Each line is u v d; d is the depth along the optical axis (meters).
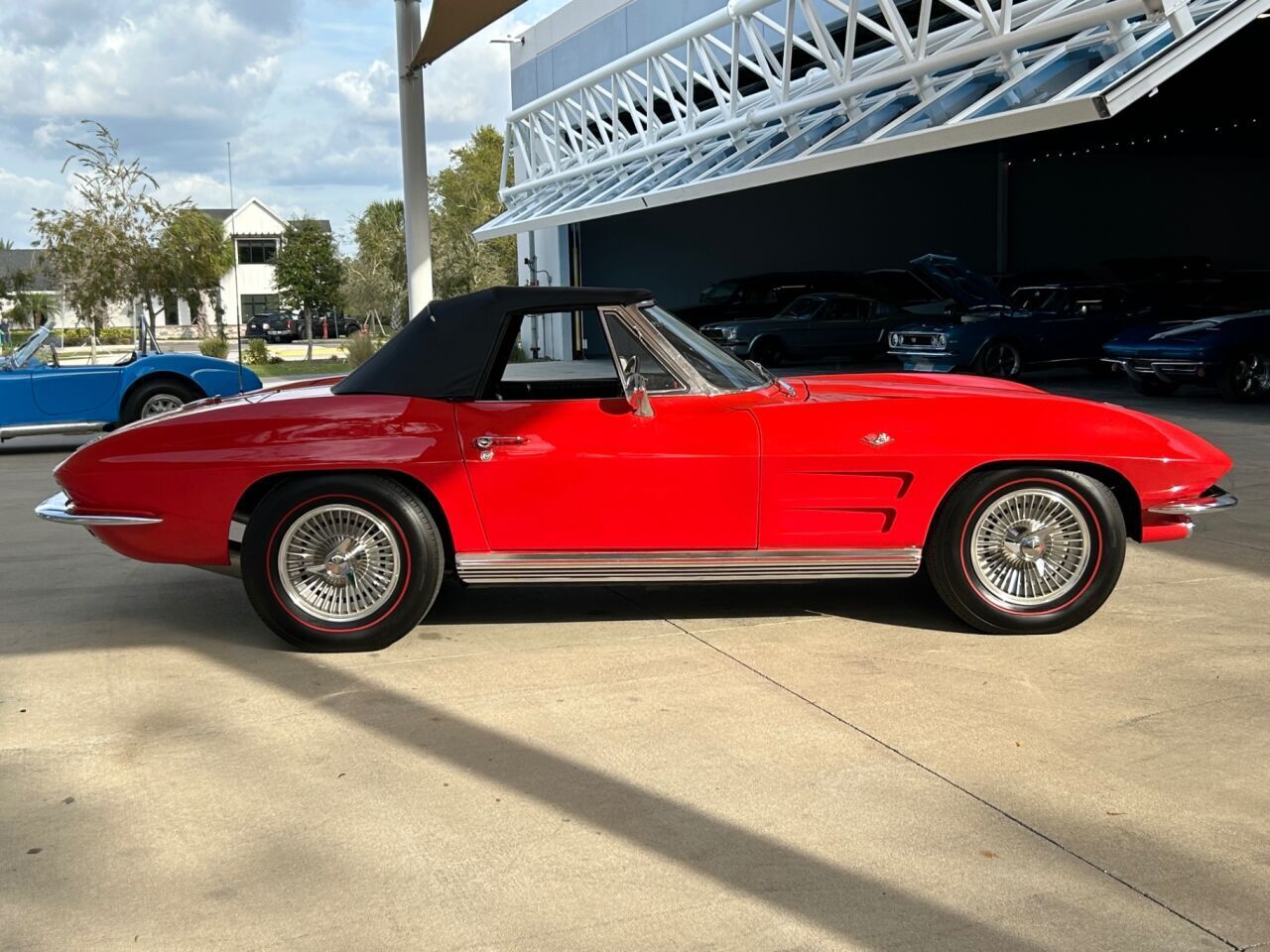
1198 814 3.14
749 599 5.45
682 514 4.64
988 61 11.27
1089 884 2.79
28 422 11.58
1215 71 19.05
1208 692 4.08
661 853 2.96
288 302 44.19
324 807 3.27
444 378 4.71
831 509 4.69
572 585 5.75
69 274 24.34
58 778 3.49
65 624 5.21
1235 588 5.51
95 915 2.71
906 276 23.89
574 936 2.58
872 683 4.21
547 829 3.11
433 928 2.62
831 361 22.83
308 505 4.60
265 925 2.65
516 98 28.34
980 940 2.54
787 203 28.19
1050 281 21.50
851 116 13.16
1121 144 28.23
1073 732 3.73
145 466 4.61
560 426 4.59
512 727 3.85
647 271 27.61
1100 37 9.84
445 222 37.72
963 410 4.68
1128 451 4.62
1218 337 13.40
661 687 4.21
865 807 3.21
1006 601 4.77
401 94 13.66
